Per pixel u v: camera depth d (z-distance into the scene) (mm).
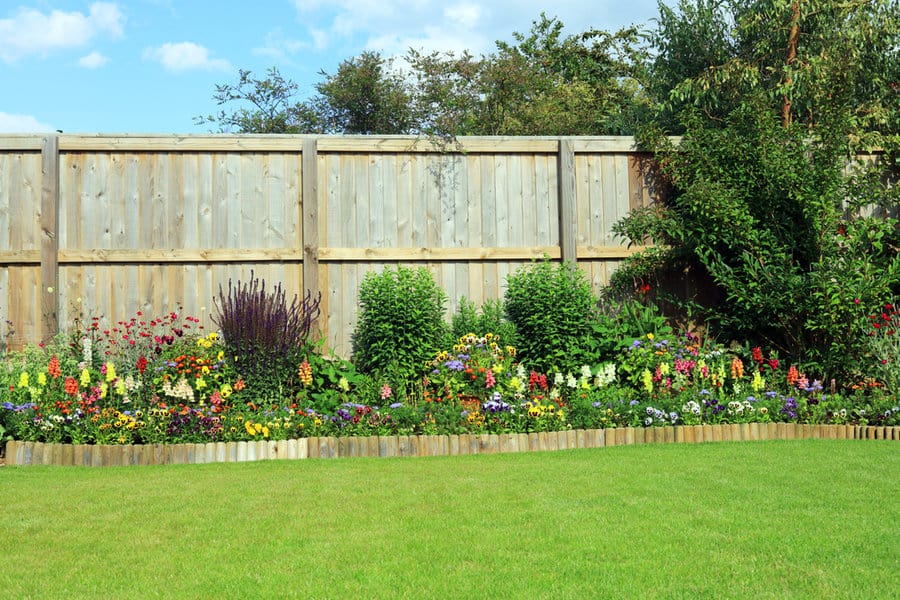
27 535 4211
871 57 11555
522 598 3223
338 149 9727
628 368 8750
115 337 9258
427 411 7438
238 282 9547
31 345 8672
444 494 5102
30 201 9297
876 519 4410
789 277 9055
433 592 3293
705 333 10078
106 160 9422
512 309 9719
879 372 8758
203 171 9547
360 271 9719
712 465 6059
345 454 6961
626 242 10133
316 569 3596
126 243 9406
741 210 9391
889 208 10484
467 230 9922
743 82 11828
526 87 18938
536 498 4949
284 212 9648
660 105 12094
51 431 6891
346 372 8953
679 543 3965
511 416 7438
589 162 10133
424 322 8984
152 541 4074
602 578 3459
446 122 17406
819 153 9398
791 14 11781
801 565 3625
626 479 5527
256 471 6102
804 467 5945
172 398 7332
